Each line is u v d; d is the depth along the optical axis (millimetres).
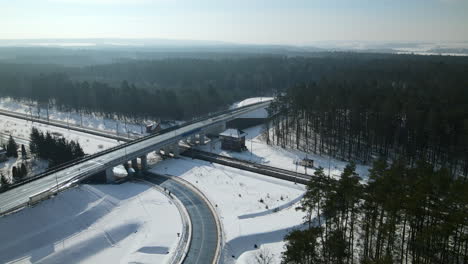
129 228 55000
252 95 193250
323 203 39594
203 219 56875
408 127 80188
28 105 167875
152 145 84188
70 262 45906
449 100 83562
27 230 50219
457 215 29469
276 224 53031
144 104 135125
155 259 45312
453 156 75625
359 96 88375
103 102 142125
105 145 101125
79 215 55906
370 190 36000
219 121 116062
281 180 75438
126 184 72750
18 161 88250
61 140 86562
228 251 47125
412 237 34594
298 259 31391
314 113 101500
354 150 91562
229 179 76188
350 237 38312
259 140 109312
